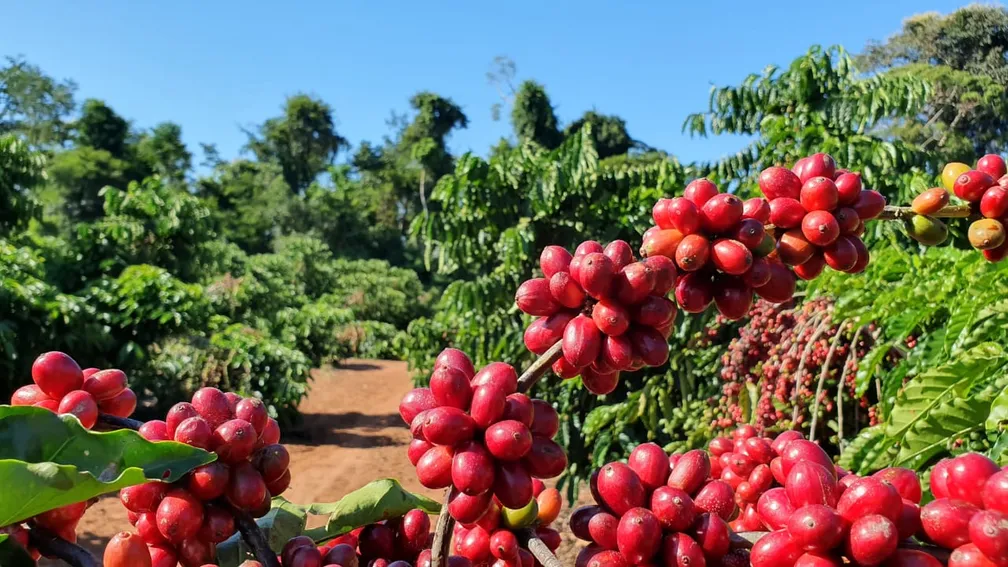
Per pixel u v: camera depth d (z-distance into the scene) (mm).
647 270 1213
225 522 1260
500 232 6969
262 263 27531
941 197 1522
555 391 6199
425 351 7703
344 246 44875
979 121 24250
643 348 1240
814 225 1378
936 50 27969
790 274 1411
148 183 14586
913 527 949
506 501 1147
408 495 1609
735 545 1154
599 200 6617
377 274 33250
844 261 1423
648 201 6293
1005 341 2965
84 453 1208
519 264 6496
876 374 3740
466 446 1148
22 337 9211
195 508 1230
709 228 1359
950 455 2867
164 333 11219
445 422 1131
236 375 11352
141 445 1221
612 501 1181
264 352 11438
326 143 61719
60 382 1393
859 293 3533
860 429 3902
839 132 6051
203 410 1351
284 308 18781
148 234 13719
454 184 6848
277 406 11305
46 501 1100
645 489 1205
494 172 6828
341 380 16844
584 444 5918
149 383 10875
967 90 23891
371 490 1570
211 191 54000
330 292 30500
